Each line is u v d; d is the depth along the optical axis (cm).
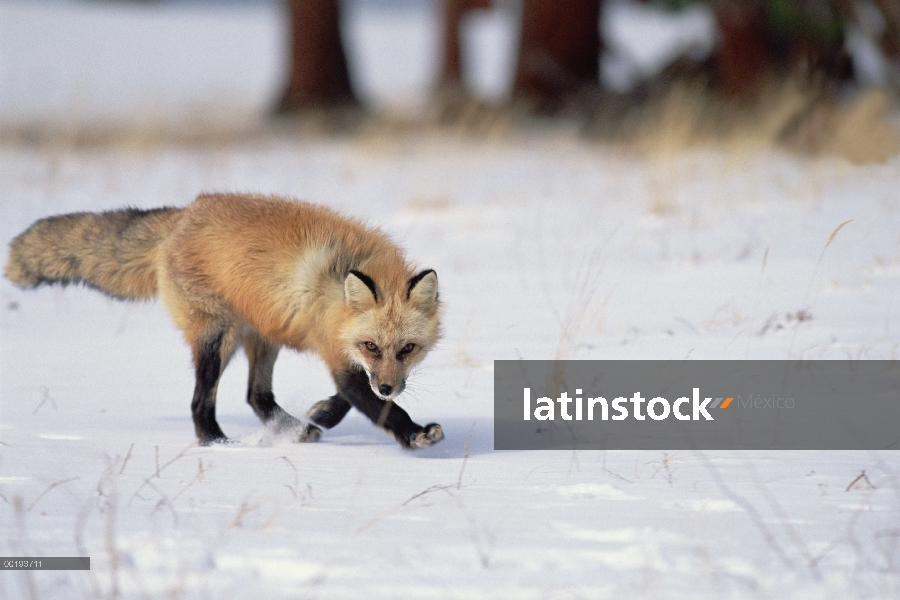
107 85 5544
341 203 2344
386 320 901
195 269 959
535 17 3597
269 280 920
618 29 8044
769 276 1518
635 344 1234
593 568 539
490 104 3684
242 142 3453
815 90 2772
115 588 500
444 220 2131
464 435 930
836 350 1145
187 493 695
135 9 10694
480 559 552
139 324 1479
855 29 2898
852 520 617
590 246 1819
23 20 8625
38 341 1355
